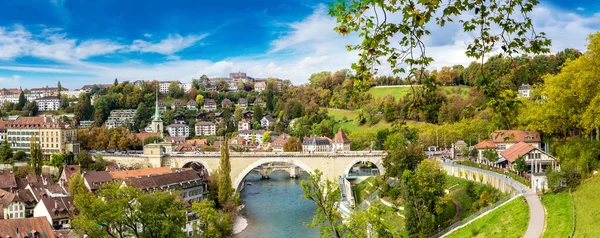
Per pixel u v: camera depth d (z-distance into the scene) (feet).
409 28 81.05
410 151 536.42
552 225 278.26
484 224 325.83
